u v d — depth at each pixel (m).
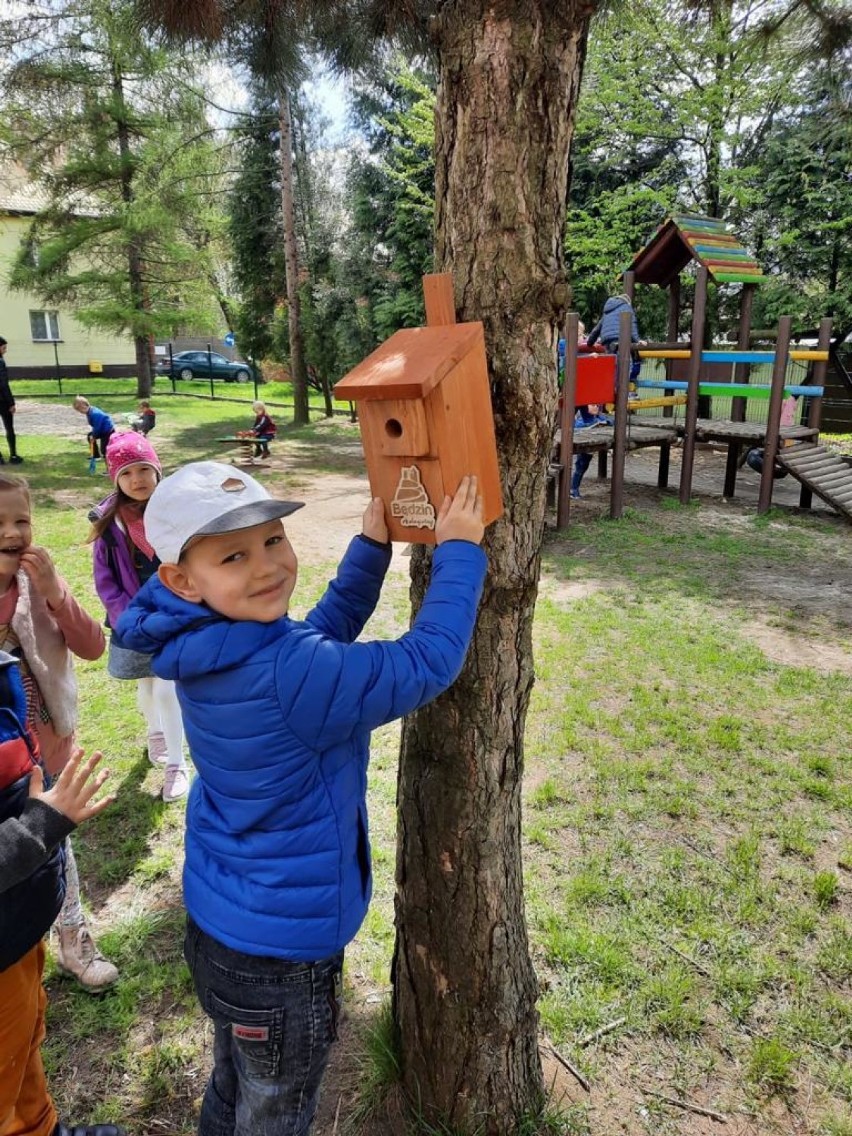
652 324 16.72
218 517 1.27
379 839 3.23
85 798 1.47
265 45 4.17
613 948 2.62
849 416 15.35
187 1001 2.47
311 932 1.39
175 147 17.30
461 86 1.49
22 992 1.59
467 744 1.74
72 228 17.80
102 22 15.26
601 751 3.92
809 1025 2.36
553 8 1.43
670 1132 2.05
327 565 7.10
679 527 8.70
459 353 1.42
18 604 2.14
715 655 5.13
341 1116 2.09
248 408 20.97
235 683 1.30
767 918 2.79
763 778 3.69
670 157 15.30
